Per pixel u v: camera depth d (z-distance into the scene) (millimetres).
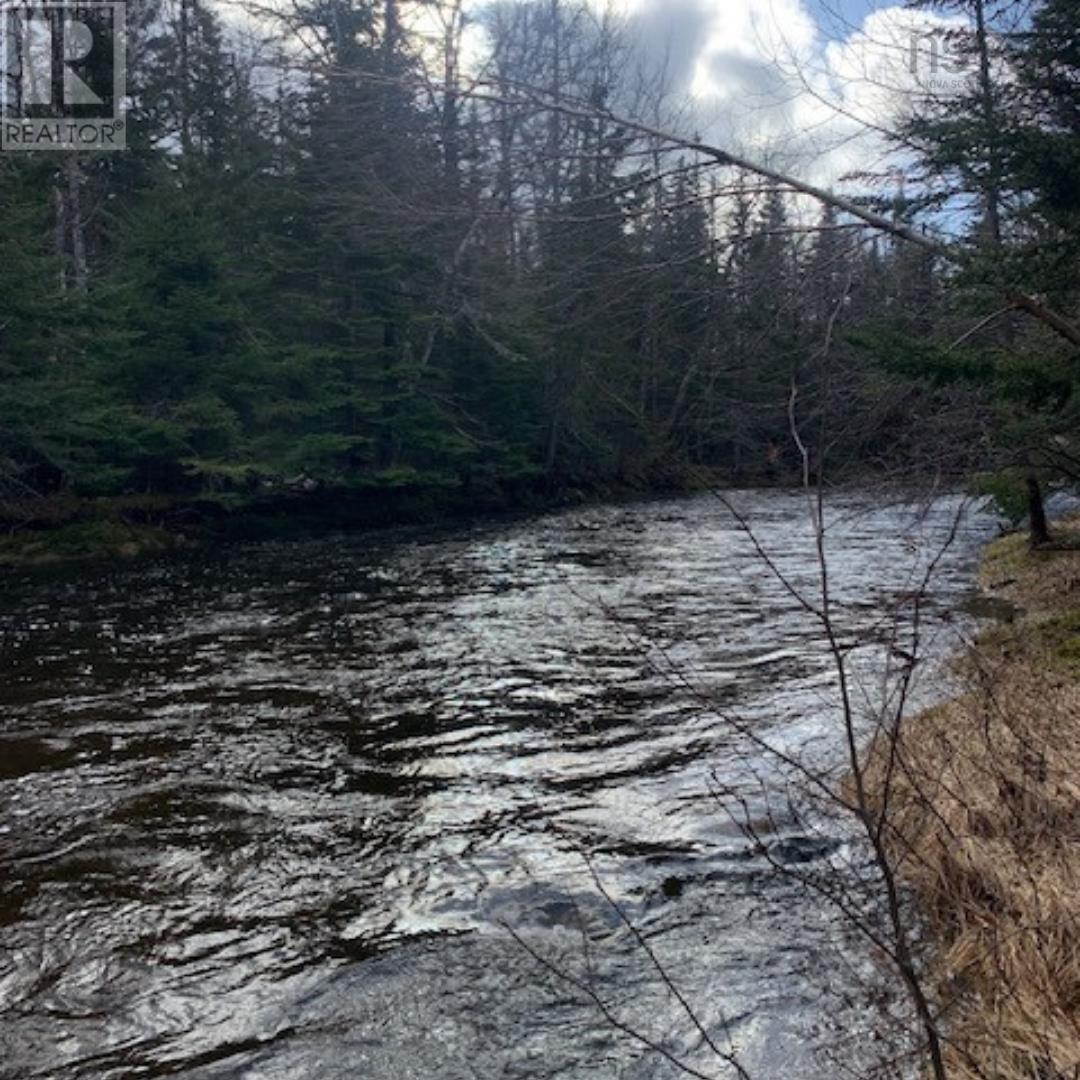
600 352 6957
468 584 14312
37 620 11547
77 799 6000
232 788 6199
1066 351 6113
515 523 23812
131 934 4441
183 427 18672
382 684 8695
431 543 19594
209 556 17500
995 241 6129
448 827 5586
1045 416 6758
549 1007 3844
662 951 4223
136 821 5680
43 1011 3865
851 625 10633
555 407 26438
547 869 5027
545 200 5508
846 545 17406
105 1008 3887
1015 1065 2973
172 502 19547
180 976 4105
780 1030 3604
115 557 16969
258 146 19125
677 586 13789
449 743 7059
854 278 5484
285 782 6305
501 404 26969
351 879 4961
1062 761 4828
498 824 5621
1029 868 4004
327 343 23734
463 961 4191
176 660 9594
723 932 4348
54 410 16625
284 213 21516
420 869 5062
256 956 4254
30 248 16891
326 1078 3457
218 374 19844
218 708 7949
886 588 12930
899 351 5527
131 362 18906
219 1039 3689
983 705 5242
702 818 5555
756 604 12203
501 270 5988
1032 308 5582
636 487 31703
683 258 5477
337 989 3996
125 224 21891
